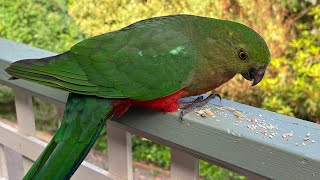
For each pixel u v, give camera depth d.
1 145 1.11
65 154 0.78
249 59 0.84
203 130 0.77
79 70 0.80
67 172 0.78
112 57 0.80
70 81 0.79
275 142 0.71
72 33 2.53
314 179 0.69
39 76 0.80
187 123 0.78
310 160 0.68
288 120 0.76
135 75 0.79
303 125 0.75
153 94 0.80
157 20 0.85
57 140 0.79
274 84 2.14
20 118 1.05
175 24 0.84
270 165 0.72
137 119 0.83
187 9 2.22
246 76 0.87
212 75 0.85
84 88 0.79
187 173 0.84
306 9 2.21
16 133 1.05
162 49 0.81
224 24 0.84
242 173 0.77
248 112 0.79
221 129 0.75
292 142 0.71
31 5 2.62
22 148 1.05
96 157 2.48
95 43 0.81
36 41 2.57
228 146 0.75
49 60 0.81
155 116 0.81
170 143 0.82
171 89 0.80
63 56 0.81
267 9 2.20
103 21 2.41
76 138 0.79
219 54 0.84
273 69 2.17
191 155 0.82
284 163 0.70
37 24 2.59
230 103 0.83
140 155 2.48
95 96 0.79
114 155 0.92
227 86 2.17
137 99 0.80
